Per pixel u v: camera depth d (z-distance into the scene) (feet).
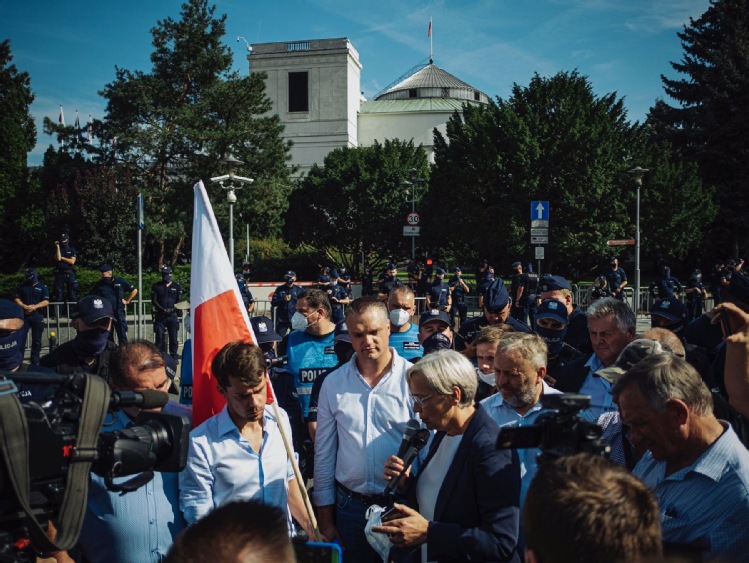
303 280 126.72
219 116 114.32
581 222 90.17
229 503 4.61
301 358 16.43
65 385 6.04
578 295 69.31
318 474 12.03
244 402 9.75
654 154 98.84
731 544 6.93
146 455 6.23
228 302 12.00
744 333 8.36
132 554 9.21
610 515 4.48
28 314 43.06
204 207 12.44
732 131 117.39
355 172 120.98
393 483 9.74
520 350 10.57
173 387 20.71
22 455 5.31
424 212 109.81
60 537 5.49
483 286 59.77
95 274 80.43
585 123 91.66
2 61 139.95
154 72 113.29
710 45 134.72
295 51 186.19
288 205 120.06
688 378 7.33
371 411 11.67
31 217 113.60
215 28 114.11
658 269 125.39
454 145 102.94
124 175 99.81
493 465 8.64
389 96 223.30
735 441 7.36
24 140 127.54
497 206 91.97
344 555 11.60
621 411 7.65
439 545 8.43
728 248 117.29
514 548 8.38
